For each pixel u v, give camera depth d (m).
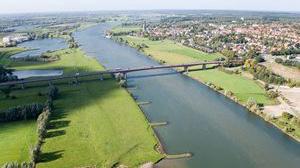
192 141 182.00
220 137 187.38
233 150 172.50
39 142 172.25
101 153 164.50
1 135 184.38
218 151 171.25
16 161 154.88
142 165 154.62
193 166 156.50
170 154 167.12
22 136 182.12
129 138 181.00
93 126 196.25
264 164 160.00
